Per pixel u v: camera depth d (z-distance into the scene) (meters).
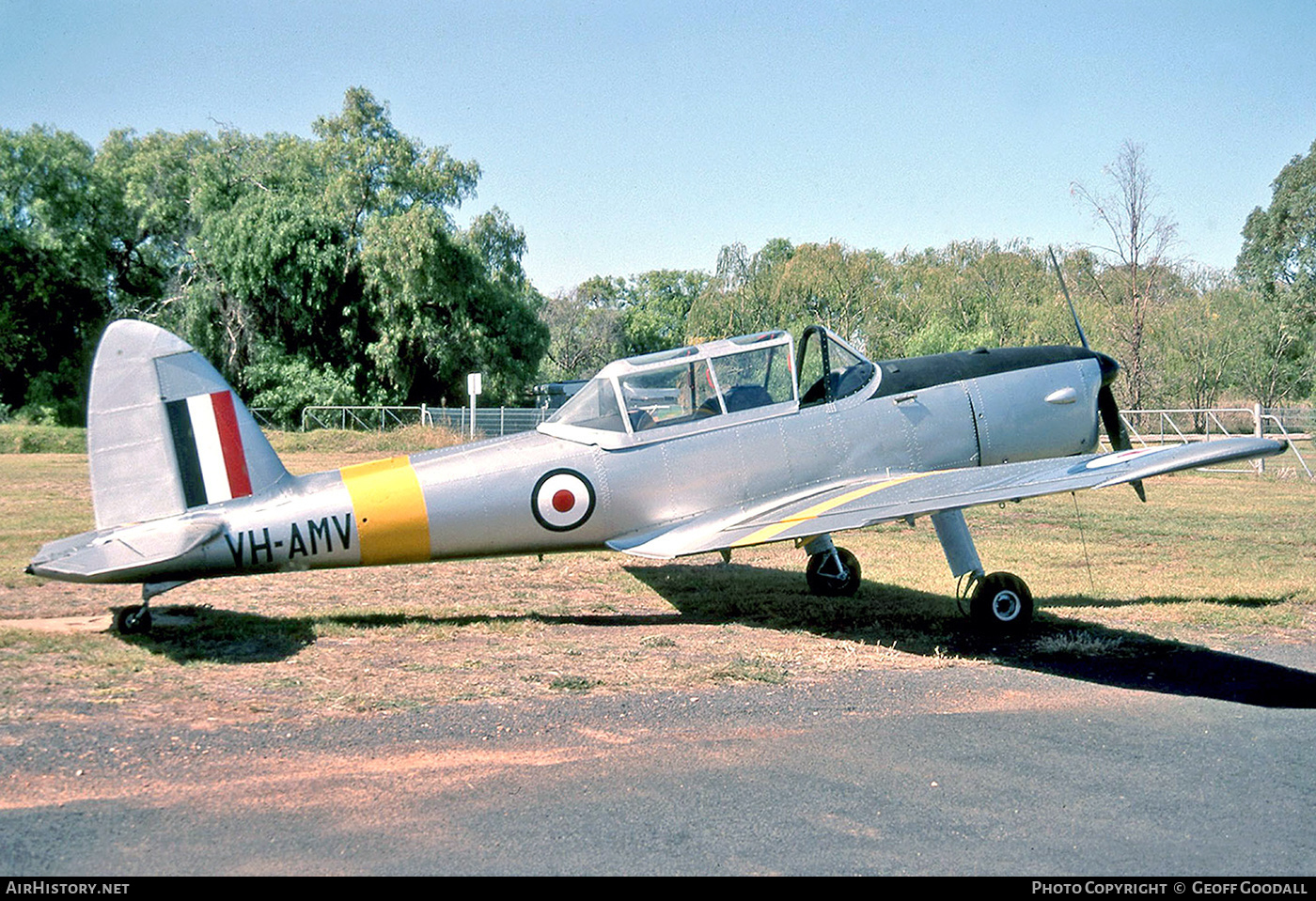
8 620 7.66
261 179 45.28
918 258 52.97
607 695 5.97
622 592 9.58
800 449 8.30
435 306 42.44
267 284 40.72
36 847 3.82
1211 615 8.39
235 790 4.40
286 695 5.79
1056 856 3.91
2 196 45.56
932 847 3.97
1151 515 15.85
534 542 8.00
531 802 4.35
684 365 8.16
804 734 5.34
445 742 5.07
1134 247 35.25
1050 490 6.66
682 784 4.60
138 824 4.05
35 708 5.41
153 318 45.91
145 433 7.29
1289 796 4.55
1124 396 36.00
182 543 6.84
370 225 40.97
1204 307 42.50
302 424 39.22
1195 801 4.48
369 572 10.45
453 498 7.71
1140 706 5.93
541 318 78.38
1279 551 12.45
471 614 8.34
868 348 41.25
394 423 39.69
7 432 29.81
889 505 7.18
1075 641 7.48
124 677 6.08
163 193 48.56
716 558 11.69
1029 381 8.88
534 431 8.18
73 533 12.41
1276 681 6.47
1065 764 4.93
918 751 5.10
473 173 45.81
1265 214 62.50
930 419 8.56
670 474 8.09
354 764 4.74
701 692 6.07
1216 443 6.50
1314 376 41.81
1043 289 41.34
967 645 7.46
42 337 47.09
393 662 6.63
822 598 9.26
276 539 7.38
